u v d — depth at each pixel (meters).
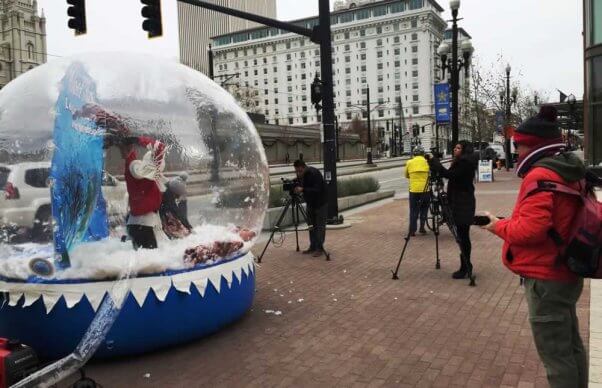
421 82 136.88
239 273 5.34
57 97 4.73
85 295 4.36
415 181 10.50
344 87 147.00
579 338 3.15
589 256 2.74
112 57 5.20
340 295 6.50
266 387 3.99
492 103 38.38
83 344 3.74
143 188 4.79
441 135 124.69
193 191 5.35
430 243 9.95
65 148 4.52
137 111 4.88
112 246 4.54
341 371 4.23
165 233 5.01
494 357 4.42
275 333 5.16
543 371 4.11
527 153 3.04
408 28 136.88
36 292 4.41
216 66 164.75
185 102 5.29
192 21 144.62
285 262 8.59
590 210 2.80
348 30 144.88
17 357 3.46
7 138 4.76
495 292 6.41
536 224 2.82
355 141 91.31
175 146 5.12
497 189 20.67
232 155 5.79
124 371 4.34
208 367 4.39
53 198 4.47
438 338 4.91
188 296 4.71
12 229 4.71
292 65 154.50
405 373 4.16
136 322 4.46
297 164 9.02
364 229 11.96
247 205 5.98
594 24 20.92
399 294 6.46
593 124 21.22
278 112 158.25
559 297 2.92
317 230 9.00
